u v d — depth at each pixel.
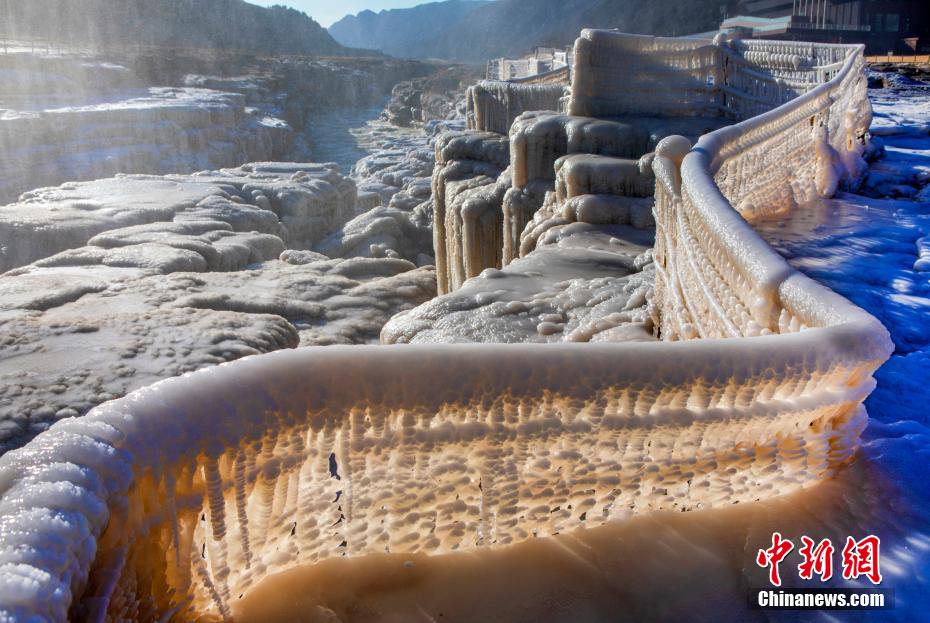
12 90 47.53
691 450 2.24
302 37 183.75
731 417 2.16
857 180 8.54
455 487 2.13
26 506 1.37
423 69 142.75
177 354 6.57
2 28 95.81
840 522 2.26
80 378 5.87
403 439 2.00
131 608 1.62
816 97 7.25
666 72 11.26
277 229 22.55
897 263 5.13
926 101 19.28
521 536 2.27
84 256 12.69
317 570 2.13
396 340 5.64
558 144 11.34
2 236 16.09
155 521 1.65
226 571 1.90
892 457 2.55
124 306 9.16
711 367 2.09
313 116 103.56
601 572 2.15
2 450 4.82
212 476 1.74
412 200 33.56
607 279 6.34
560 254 7.50
